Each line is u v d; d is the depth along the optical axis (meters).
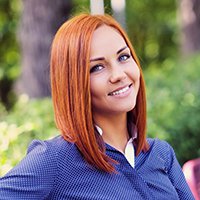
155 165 2.48
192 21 11.40
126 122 2.50
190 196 2.66
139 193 2.30
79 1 13.39
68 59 2.26
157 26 16.33
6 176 2.17
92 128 2.26
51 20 7.75
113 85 2.29
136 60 2.44
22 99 5.96
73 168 2.23
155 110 5.22
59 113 2.31
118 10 6.53
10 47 13.35
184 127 5.25
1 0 13.23
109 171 2.27
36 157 2.20
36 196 2.15
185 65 8.33
